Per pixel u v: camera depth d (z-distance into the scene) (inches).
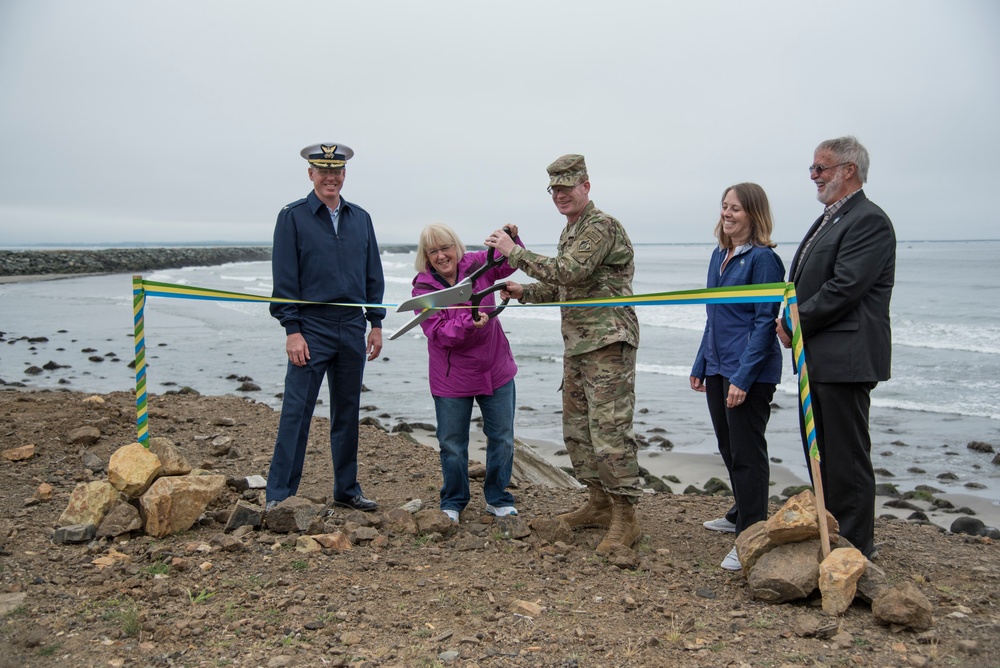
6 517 191.6
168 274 2257.6
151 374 605.0
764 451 191.0
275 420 322.7
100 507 181.5
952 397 552.4
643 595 160.1
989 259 2669.8
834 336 166.4
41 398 331.0
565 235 187.8
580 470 203.8
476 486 249.8
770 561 158.1
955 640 136.9
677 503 244.4
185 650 130.0
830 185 169.9
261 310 1195.3
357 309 209.2
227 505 210.7
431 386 207.5
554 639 137.6
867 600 149.5
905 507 325.1
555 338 877.8
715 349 196.9
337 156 201.0
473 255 206.1
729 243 198.1
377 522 197.6
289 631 137.9
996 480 368.8
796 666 128.4
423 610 149.1
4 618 138.5
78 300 1312.7
